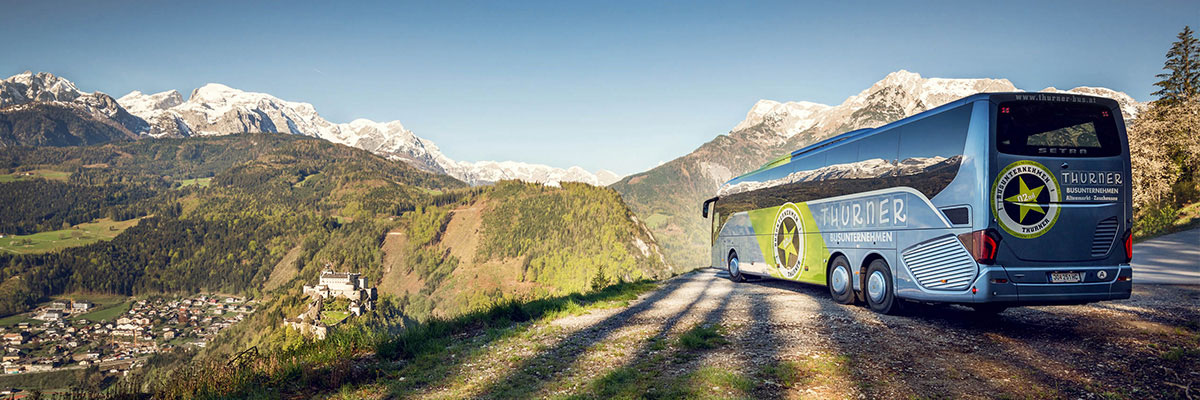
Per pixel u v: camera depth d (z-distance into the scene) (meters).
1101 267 9.37
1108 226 9.46
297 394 7.33
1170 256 22.25
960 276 9.65
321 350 9.26
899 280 11.37
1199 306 11.00
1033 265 9.19
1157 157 43.62
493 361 8.76
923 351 8.16
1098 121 9.68
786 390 6.50
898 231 11.48
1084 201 9.41
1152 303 11.64
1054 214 9.29
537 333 10.91
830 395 6.27
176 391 7.43
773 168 18.78
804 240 16.09
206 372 7.86
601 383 7.11
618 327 11.30
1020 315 11.07
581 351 9.19
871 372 7.12
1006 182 9.23
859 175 13.16
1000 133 9.33
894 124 11.96
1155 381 6.30
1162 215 34.62
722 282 22.44
